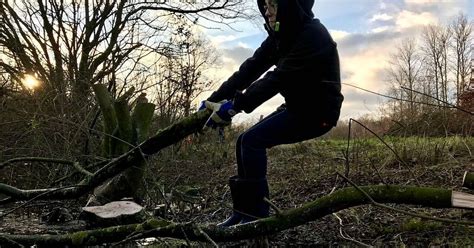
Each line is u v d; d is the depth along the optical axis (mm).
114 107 7117
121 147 7055
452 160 7980
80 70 12000
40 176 7828
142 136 7125
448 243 4199
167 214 5922
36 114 7875
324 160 9898
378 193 3453
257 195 3908
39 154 7719
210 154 11156
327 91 3715
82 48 12891
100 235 4047
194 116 4102
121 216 4992
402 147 8719
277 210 3576
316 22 3734
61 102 8203
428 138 8945
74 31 12797
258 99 3639
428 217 3355
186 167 8891
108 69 12055
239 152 3986
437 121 9477
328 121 3758
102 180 4730
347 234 4816
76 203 7262
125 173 6410
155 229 3830
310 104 3719
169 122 10492
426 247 4254
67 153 7371
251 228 3674
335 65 3740
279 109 4086
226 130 11570
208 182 9102
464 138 9203
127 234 3969
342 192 3477
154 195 7113
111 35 13516
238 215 3975
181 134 4191
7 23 12555
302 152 11914
